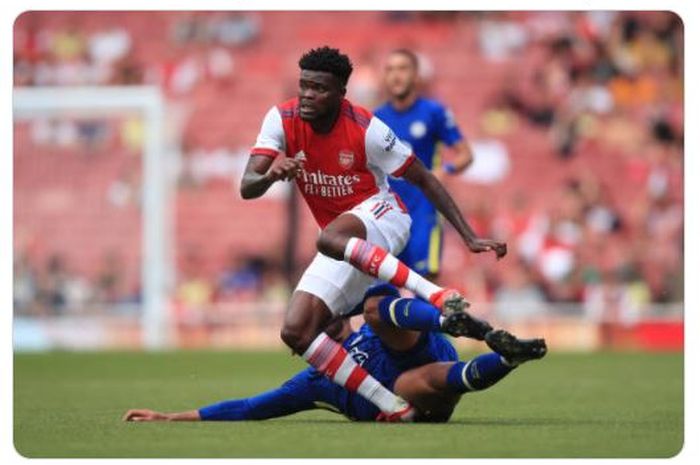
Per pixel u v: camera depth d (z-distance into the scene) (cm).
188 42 4662
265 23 4678
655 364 2602
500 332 1096
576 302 3928
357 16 4681
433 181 1291
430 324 1155
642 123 4412
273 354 3077
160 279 3391
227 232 4250
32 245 4297
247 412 1279
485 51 4578
